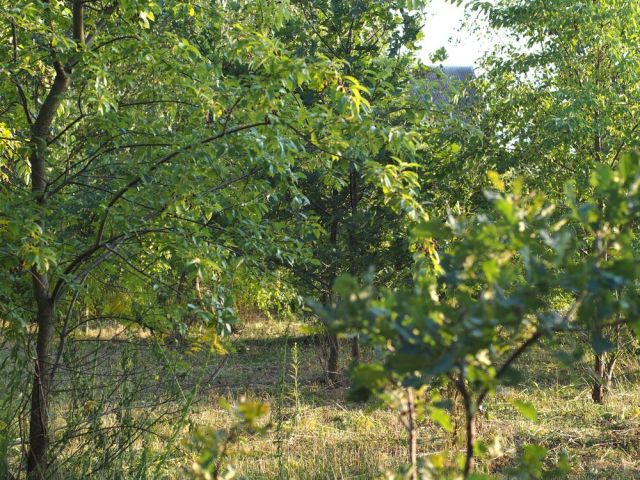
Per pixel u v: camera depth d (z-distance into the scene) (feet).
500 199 6.03
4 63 21.15
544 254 6.23
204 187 21.84
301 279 40.88
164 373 21.84
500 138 41.39
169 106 22.56
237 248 23.77
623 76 38.52
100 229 21.26
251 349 55.77
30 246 17.85
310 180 40.73
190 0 22.58
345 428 34.09
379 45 44.04
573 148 40.34
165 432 26.86
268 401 38.88
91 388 21.61
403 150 26.14
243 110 21.47
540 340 6.50
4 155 24.50
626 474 26.63
